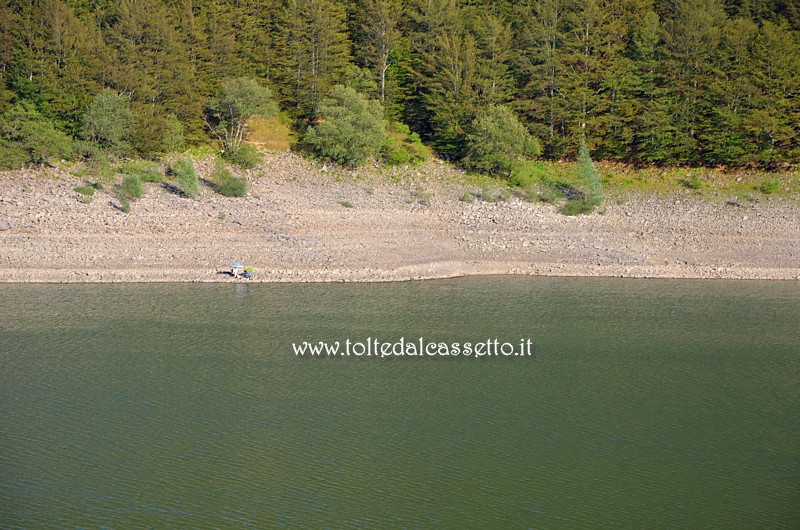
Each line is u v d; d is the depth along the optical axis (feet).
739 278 217.97
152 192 263.29
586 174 277.44
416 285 207.31
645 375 153.17
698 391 146.10
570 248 238.48
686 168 315.78
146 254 216.95
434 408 139.54
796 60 306.55
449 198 283.38
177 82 306.76
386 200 277.03
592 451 125.08
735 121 306.55
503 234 248.11
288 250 225.35
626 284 211.61
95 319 176.04
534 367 157.17
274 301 190.90
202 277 205.36
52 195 249.34
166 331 170.30
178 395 142.51
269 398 142.41
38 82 291.99
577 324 179.73
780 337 172.65
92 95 295.69
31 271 203.00
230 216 246.27
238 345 164.14
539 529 105.70
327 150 304.50
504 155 304.09
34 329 169.37
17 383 144.87
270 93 312.50
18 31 297.94
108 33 312.71
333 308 186.91
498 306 191.31
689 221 264.31
